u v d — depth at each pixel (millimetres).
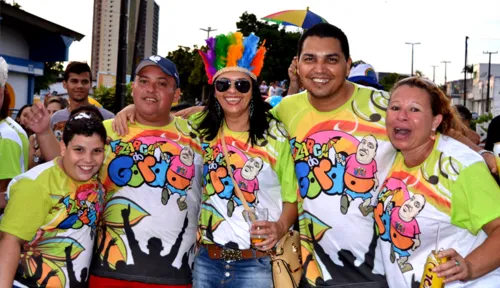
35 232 3180
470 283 2842
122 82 11414
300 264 3760
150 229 3689
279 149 3732
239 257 3643
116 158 3748
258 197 3703
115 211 3705
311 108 3676
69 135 3230
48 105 7234
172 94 3842
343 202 3469
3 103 3812
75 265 3320
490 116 28547
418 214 2914
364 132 3482
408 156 3027
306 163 3590
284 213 3715
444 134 3031
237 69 3713
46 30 14227
